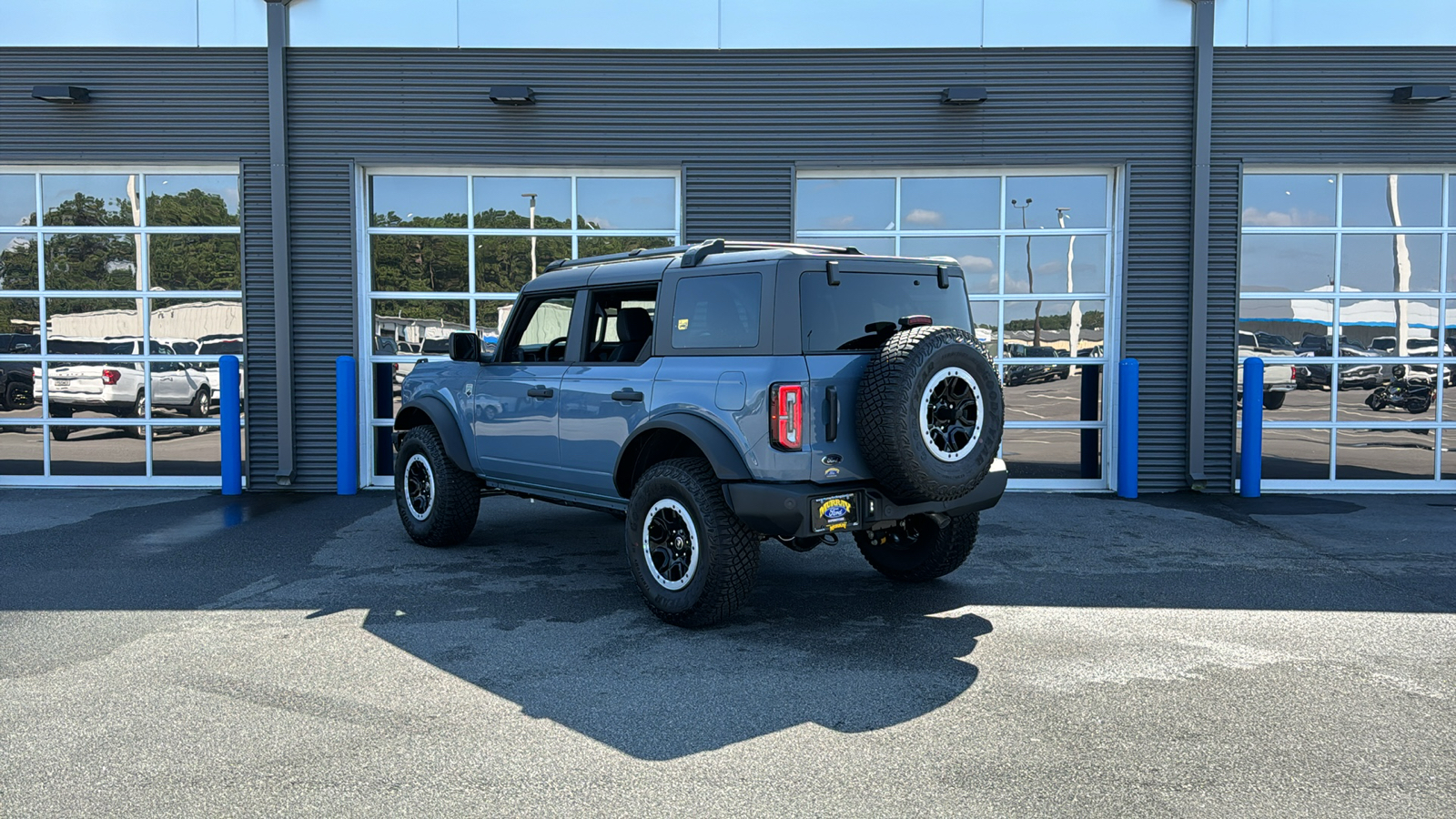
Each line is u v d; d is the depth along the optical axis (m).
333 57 9.41
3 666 4.32
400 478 6.96
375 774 3.26
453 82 9.45
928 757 3.40
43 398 9.84
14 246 9.77
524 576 6.01
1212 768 3.31
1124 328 9.48
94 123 9.45
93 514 8.19
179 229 9.66
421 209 9.73
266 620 5.06
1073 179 9.62
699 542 4.77
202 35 9.38
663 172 9.64
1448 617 5.18
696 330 5.06
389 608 5.29
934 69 9.42
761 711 3.84
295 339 9.49
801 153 9.48
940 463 4.54
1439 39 9.34
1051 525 7.75
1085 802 3.07
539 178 9.72
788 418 4.53
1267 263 9.61
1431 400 9.73
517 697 3.98
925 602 5.46
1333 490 9.61
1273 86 9.37
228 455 9.16
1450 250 9.66
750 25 9.42
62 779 3.21
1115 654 4.54
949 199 9.68
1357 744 3.50
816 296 4.74
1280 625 5.02
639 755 3.42
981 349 4.68
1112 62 9.38
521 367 6.15
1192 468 9.45
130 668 4.30
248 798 3.08
